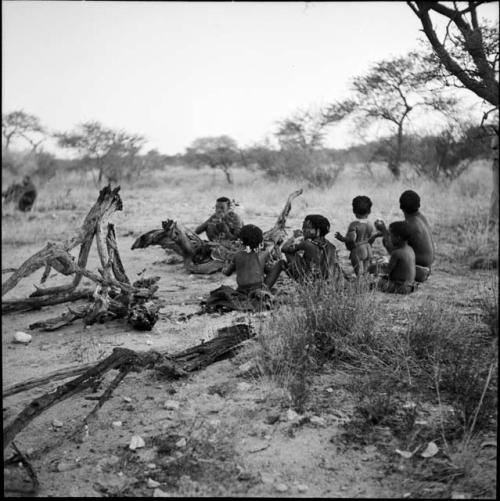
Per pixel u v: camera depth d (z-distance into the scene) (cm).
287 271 574
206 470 290
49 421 347
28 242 945
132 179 2205
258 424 331
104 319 528
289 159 1844
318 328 435
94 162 2189
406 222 597
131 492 273
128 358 364
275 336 427
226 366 414
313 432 322
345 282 522
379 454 300
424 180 1534
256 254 554
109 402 369
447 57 417
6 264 789
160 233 694
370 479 279
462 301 542
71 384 325
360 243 627
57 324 518
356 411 342
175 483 279
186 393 375
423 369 389
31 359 441
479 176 1592
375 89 1548
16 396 377
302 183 1709
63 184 1956
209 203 1386
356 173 1930
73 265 480
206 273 702
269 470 288
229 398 365
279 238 691
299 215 1116
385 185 1541
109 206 527
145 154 2355
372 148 1889
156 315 502
